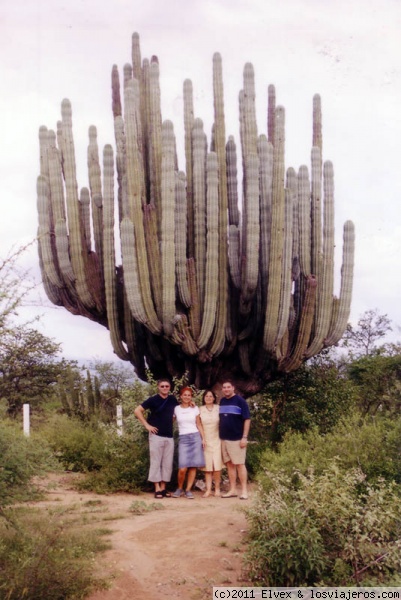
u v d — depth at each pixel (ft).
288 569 17.76
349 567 17.99
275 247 39.58
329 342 42.93
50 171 43.34
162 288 39.45
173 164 38.37
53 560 17.56
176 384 37.37
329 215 42.47
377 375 59.16
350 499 19.08
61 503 28.68
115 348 42.96
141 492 33.42
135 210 38.81
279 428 44.45
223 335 40.70
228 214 42.88
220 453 32.07
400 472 22.80
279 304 39.91
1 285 17.07
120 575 18.44
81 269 43.01
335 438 25.58
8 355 18.25
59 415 52.47
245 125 41.81
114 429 37.19
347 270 42.86
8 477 18.74
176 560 19.83
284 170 39.88
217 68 42.22
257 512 19.88
